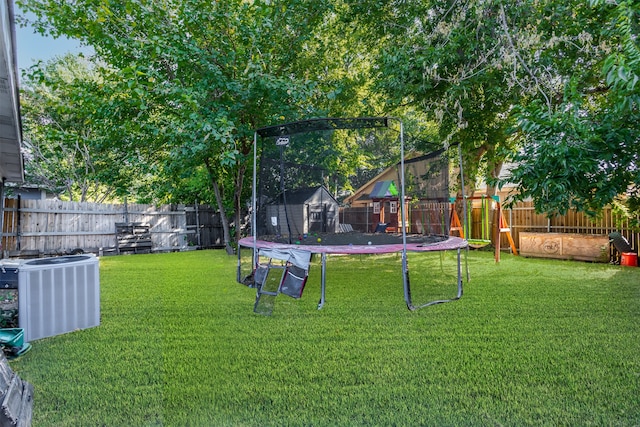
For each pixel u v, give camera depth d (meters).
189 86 6.18
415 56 5.82
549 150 2.90
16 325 2.99
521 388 2.10
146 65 6.07
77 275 3.18
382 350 2.72
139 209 9.56
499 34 5.22
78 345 2.82
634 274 5.70
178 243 10.21
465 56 5.50
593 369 2.34
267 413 1.86
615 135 2.83
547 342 2.83
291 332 3.13
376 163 6.36
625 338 2.89
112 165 8.37
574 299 4.18
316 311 3.79
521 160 3.33
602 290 4.63
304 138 5.30
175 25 6.18
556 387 2.11
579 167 2.79
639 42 2.70
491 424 1.74
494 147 7.50
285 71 7.25
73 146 9.02
